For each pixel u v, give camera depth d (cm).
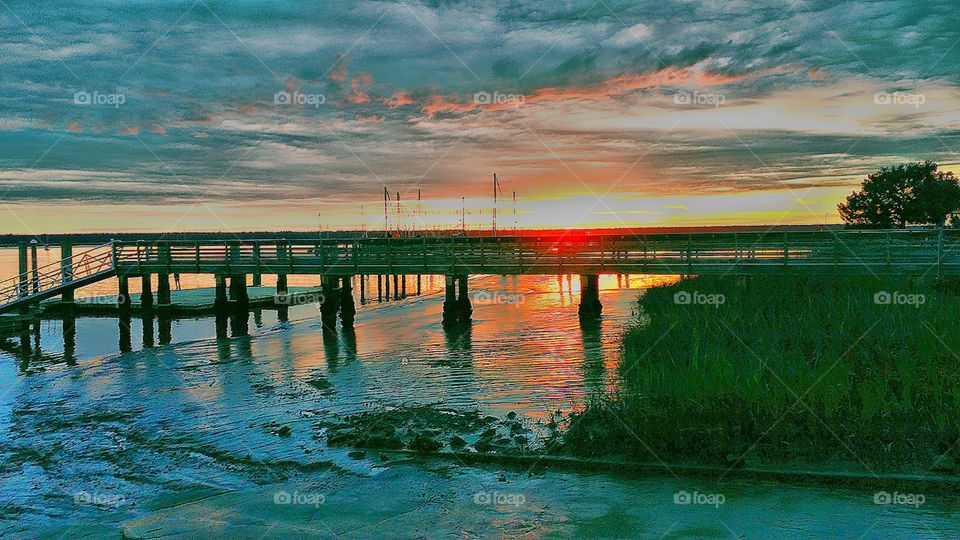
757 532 723
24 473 1042
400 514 808
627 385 1291
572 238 2441
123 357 2019
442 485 893
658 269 2339
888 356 1248
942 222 3797
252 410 1334
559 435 1050
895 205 3800
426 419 1196
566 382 1444
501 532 752
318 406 1341
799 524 736
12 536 814
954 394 995
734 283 2492
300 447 1084
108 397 1505
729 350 1388
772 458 905
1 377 1819
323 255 2672
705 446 930
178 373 1744
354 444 1069
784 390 1038
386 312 3095
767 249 2277
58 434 1238
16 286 2592
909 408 968
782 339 1465
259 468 1001
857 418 955
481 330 2323
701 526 743
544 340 2028
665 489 848
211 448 1107
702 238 2388
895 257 2159
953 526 719
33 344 2434
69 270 2689
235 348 2122
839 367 1148
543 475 916
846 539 698
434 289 4644
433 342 2103
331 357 1900
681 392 1081
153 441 1166
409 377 1577
